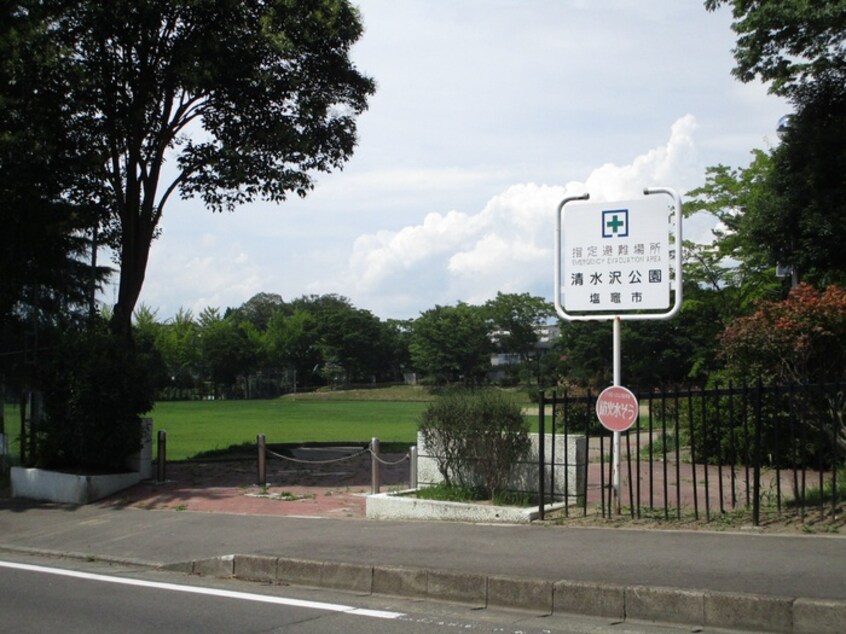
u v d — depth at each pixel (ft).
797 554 24.64
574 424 77.71
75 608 24.32
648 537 28.12
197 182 60.03
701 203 82.17
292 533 33.37
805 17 50.67
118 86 53.62
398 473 55.67
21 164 50.42
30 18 49.65
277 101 58.44
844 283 58.59
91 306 58.39
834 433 30.27
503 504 34.76
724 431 47.75
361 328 312.71
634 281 31.48
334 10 56.24
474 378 249.55
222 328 284.82
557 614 22.85
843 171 54.19
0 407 56.85
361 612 23.39
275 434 101.35
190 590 26.68
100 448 48.29
